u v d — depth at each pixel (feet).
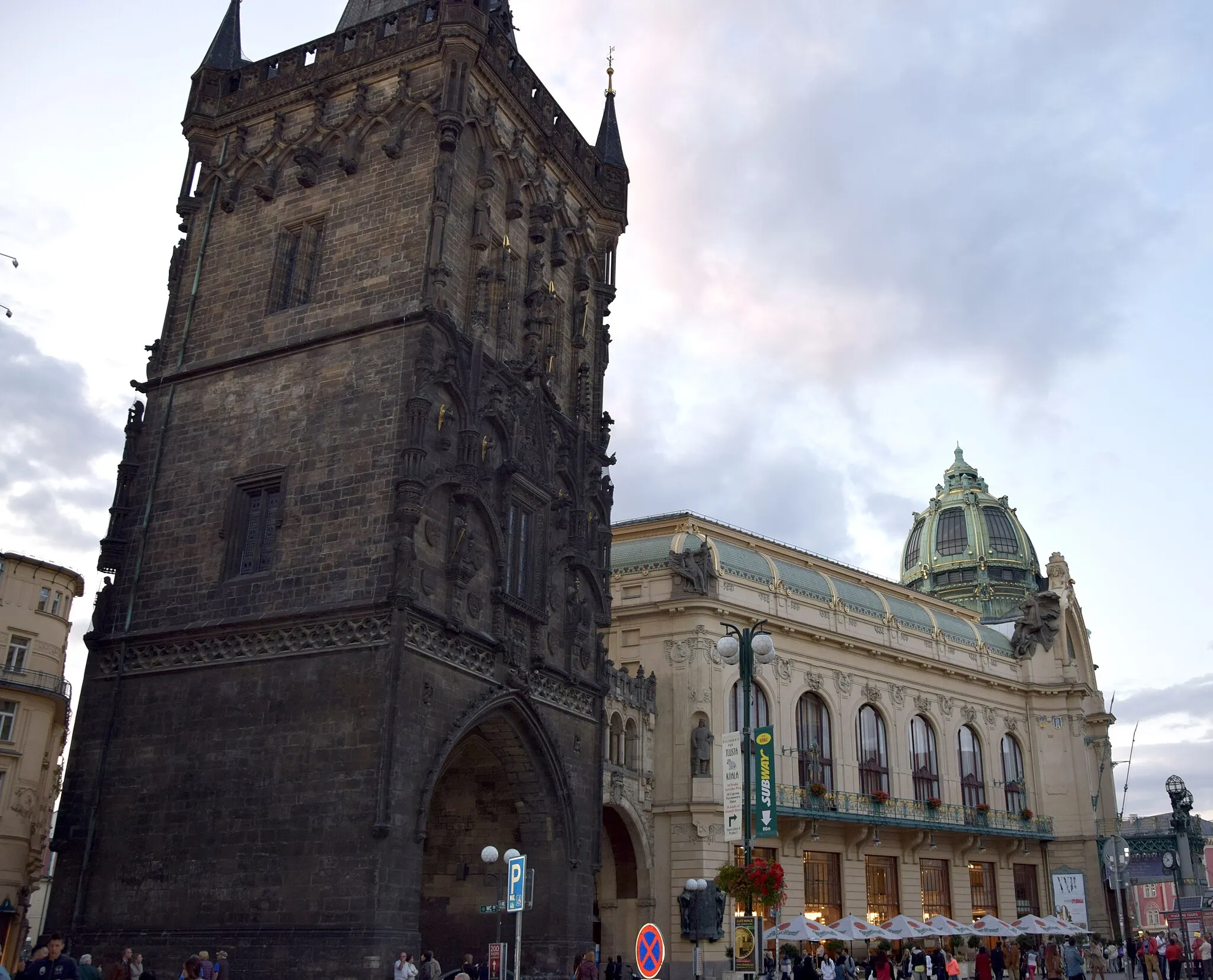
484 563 126.72
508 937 131.85
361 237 132.05
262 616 116.88
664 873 189.98
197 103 148.66
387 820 104.47
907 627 252.83
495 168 142.82
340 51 143.64
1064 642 289.94
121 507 131.13
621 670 192.44
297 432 125.08
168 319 140.26
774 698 213.05
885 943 218.18
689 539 212.23
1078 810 276.62
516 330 143.95
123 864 114.62
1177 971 169.48
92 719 122.11
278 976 103.09
